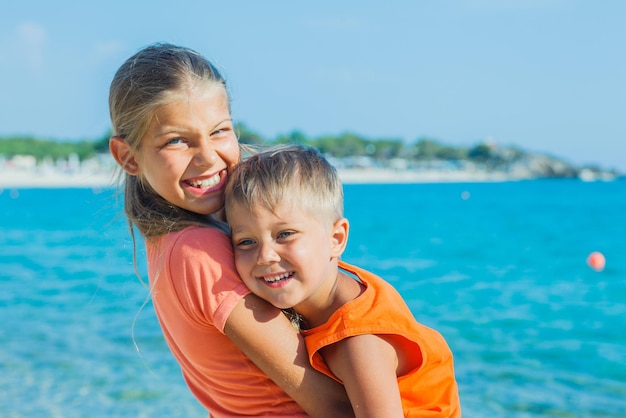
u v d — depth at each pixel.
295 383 2.56
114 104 2.79
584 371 10.66
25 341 11.97
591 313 14.57
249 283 2.59
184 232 2.70
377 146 131.00
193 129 2.67
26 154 110.12
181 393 9.29
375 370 2.47
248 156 2.98
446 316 14.36
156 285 2.74
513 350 11.78
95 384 9.62
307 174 2.59
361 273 2.73
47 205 56.56
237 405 2.71
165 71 2.66
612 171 140.62
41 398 9.05
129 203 2.88
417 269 20.95
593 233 31.56
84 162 105.31
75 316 13.90
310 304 2.64
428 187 102.88
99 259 22.31
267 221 2.53
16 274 19.70
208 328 2.64
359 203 58.28
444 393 2.69
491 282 18.45
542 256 23.75
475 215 43.84
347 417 2.58
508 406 9.20
